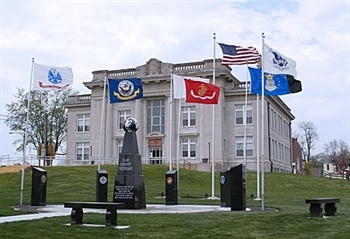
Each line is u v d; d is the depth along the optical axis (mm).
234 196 18438
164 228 12023
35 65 22250
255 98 53000
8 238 10406
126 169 18578
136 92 24703
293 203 22922
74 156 62062
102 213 16109
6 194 29266
